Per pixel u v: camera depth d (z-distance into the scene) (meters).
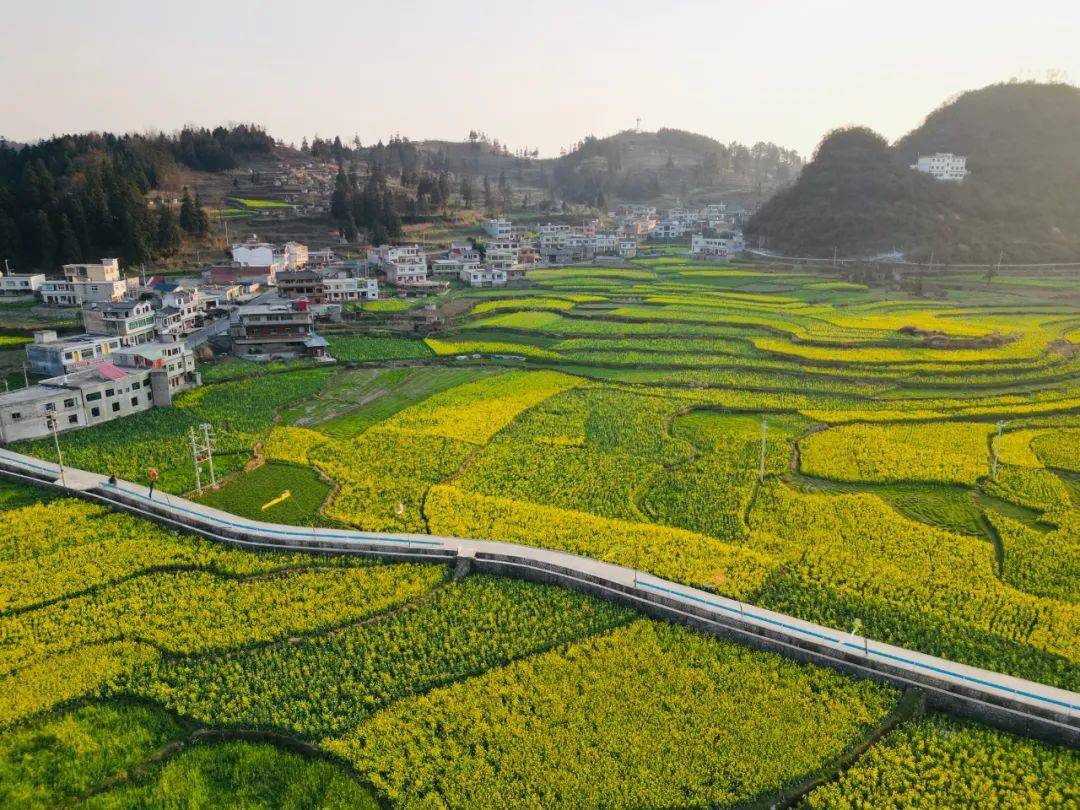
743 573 57.25
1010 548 62.06
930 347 126.12
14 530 62.91
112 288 142.88
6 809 37.81
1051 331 138.62
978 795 38.59
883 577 57.31
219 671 47.47
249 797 38.94
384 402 99.94
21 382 99.19
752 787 39.00
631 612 52.88
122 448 80.19
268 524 64.06
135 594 55.16
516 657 48.84
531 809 37.53
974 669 46.00
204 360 117.50
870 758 40.84
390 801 38.44
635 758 40.72
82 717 44.06
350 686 46.09
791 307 161.62
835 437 87.25
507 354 128.38
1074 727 41.59
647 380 112.12
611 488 73.31
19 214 168.50
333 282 166.25
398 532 63.47
